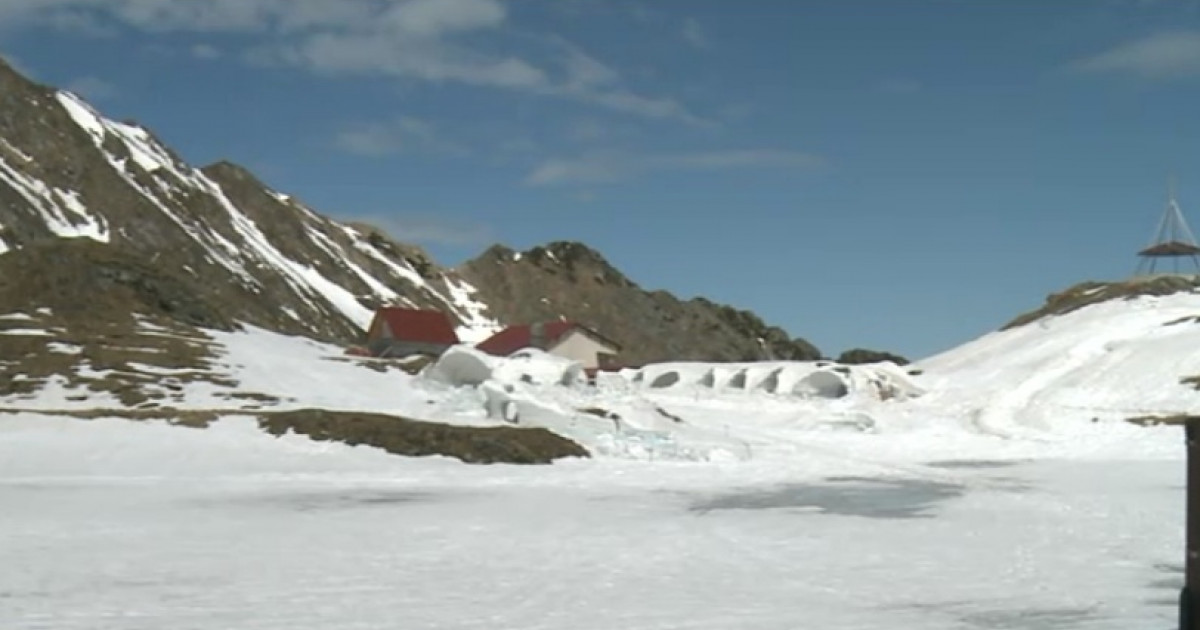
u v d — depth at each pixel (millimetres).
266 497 32219
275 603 16125
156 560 20141
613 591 17281
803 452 53969
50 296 80625
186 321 85250
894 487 37188
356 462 42531
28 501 30578
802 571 19406
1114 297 114375
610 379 95500
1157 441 59688
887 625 14945
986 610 15969
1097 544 23094
